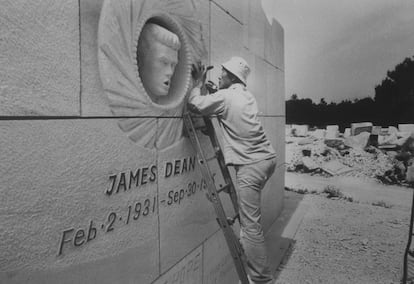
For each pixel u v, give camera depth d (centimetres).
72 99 115
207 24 236
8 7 91
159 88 169
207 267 243
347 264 367
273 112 480
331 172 820
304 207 620
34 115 100
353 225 511
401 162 721
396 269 353
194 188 216
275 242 422
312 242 435
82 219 121
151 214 168
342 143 834
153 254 171
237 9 308
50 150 106
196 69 208
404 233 475
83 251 122
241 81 215
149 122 163
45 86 104
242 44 326
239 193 213
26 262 98
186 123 195
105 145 133
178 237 198
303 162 881
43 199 104
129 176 149
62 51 111
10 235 93
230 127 205
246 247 214
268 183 467
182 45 195
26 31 97
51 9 106
